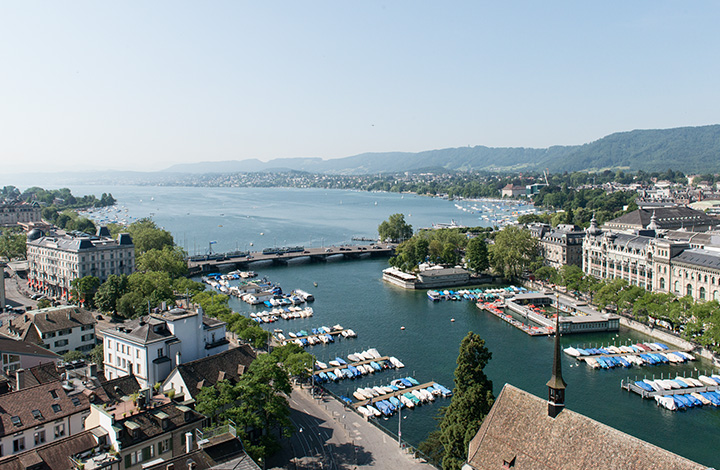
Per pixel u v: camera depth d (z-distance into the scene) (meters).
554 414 76.81
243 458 74.06
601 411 152.75
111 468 81.56
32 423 93.69
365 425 136.12
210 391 107.19
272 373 116.69
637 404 157.25
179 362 124.31
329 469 113.75
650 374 179.62
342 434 130.50
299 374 162.62
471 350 105.06
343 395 164.12
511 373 180.62
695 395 159.25
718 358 186.38
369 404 156.50
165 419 92.06
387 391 165.38
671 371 181.88
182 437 94.31
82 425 100.75
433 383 170.88
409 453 121.69
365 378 179.00
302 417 139.75
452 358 197.62
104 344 140.25
